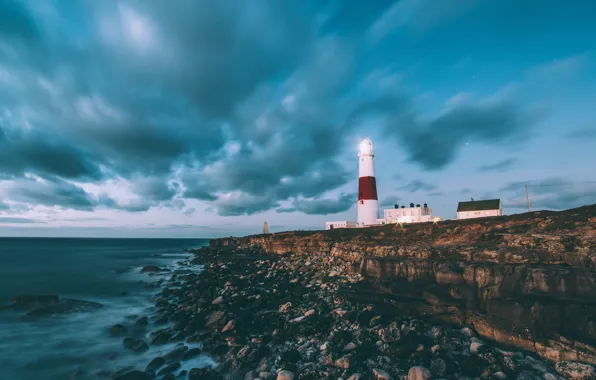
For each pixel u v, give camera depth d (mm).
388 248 28844
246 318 21922
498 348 15969
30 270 55062
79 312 26719
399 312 21438
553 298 16469
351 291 25516
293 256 50969
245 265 48312
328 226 73812
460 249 23641
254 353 16375
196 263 64562
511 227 28797
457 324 19156
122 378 14812
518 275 18188
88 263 68875
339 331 18109
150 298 33250
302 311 23391
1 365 17109
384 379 13438
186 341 19625
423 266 23078
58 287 39281
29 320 24547
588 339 14398
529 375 13344
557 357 14664
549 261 19203
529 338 15766
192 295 31125
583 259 17766
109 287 39500
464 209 61094
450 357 15109
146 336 21250
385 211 66375
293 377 13914
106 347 19359
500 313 17109
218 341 18797
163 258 84125
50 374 16172
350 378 13516
